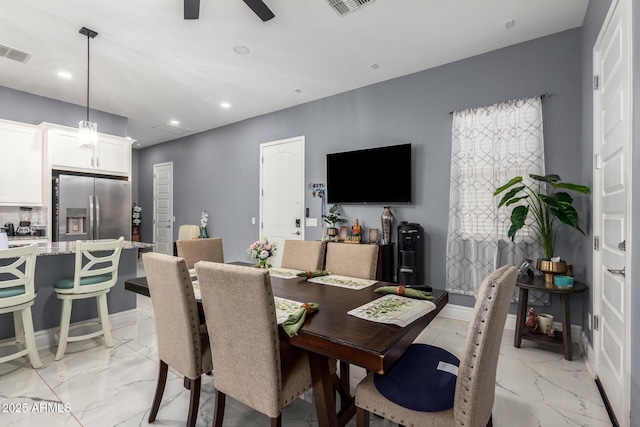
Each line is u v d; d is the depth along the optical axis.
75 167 4.24
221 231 5.84
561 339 2.66
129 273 3.47
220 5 2.50
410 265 3.50
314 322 1.42
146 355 2.65
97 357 2.61
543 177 2.64
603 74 2.15
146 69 3.56
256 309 1.28
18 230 4.12
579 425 1.78
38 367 2.41
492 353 1.16
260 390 1.35
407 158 3.69
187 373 1.63
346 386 1.92
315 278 2.36
